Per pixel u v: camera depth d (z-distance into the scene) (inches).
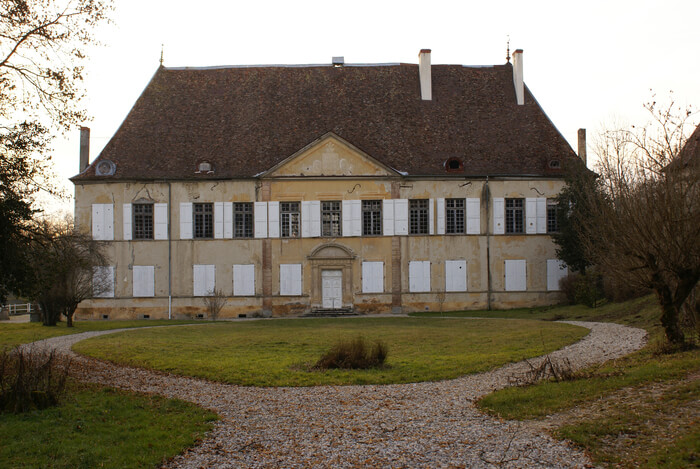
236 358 820.0
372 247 1670.8
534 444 414.9
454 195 1678.2
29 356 607.8
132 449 419.5
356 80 1865.2
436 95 1835.6
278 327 1275.8
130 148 1723.7
